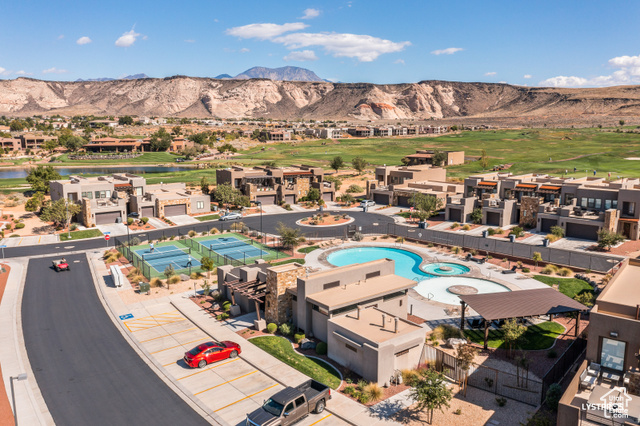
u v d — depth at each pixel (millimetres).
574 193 74438
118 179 99188
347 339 30781
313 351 34188
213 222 84750
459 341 34125
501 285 48844
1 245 67625
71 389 29062
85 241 71062
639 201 65312
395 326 30781
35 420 25641
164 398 28000
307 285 35812
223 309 42656
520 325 34438
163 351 34438
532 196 80438
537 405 26203
